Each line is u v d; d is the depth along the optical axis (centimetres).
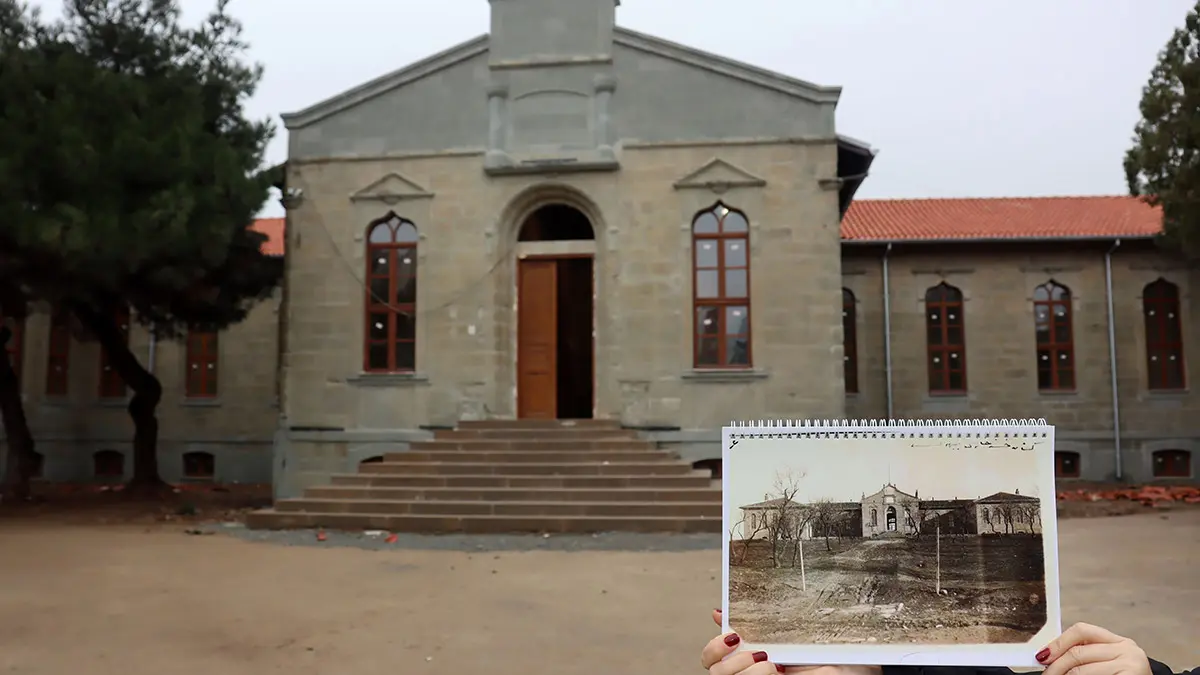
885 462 220
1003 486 216
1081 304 2458
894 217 2677
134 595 941
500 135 1884
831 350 1769
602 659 692
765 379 1778
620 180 1858
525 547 1306
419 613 855
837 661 213
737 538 221
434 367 1858
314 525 1509
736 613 219
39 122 1534
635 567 1120
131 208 1603
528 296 1909
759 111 1833
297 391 1891
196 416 2662
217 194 1659
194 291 1802
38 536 1422
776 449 223
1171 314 2459
